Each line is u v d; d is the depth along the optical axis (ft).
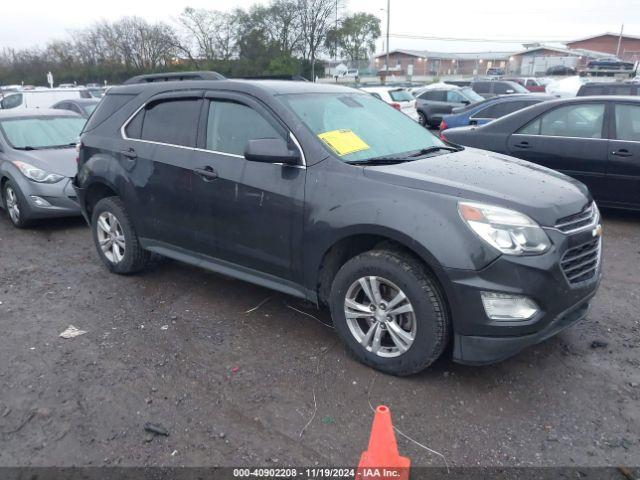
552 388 11.02
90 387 11.16
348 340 11.80
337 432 9.78
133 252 16.48
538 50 239.30
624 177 21.58
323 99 13.83
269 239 12.63
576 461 9.07
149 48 151.84
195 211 14.02
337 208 11.35
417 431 9.79
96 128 16.97
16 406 10.58
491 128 24.93
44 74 162.09
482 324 10.07
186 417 10.19
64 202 22.52
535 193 10.90
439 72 261.85
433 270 10.27
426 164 12.13
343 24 165.07
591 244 11.32
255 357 12.24
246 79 15.07
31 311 14.80
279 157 11.75
